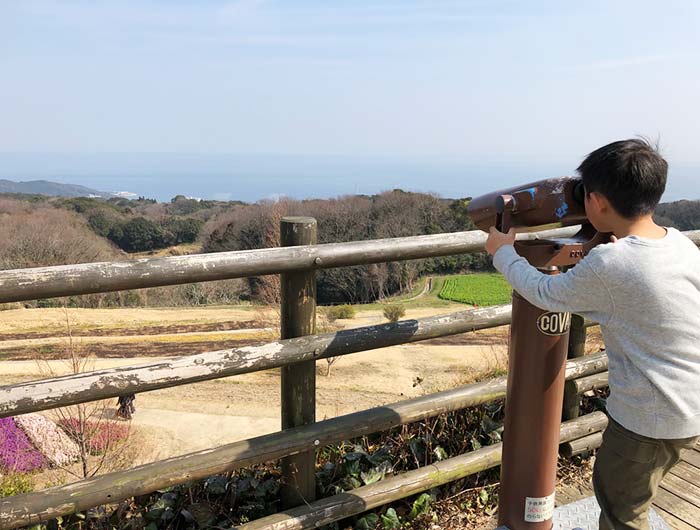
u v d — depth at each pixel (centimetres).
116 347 2056
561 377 177
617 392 151
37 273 162
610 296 142
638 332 143
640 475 154
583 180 150
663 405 142
